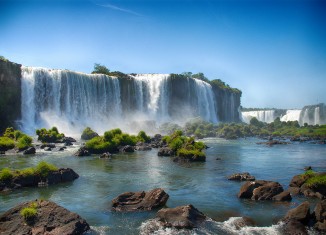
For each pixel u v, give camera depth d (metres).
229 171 36.69
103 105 105.25
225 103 165.25
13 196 25.34
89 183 29.92
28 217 17.58
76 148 58.94
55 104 92.00
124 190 27.30
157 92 124.81
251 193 24.77
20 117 84.62
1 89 80.25
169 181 30.98
